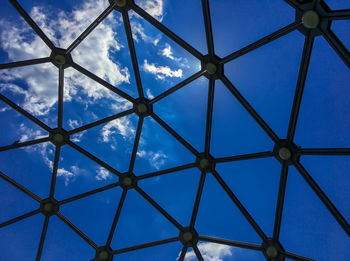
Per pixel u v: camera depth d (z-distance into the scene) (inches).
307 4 307.9
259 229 466.3
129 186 533.3
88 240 570.6
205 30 386.3
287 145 399.9
